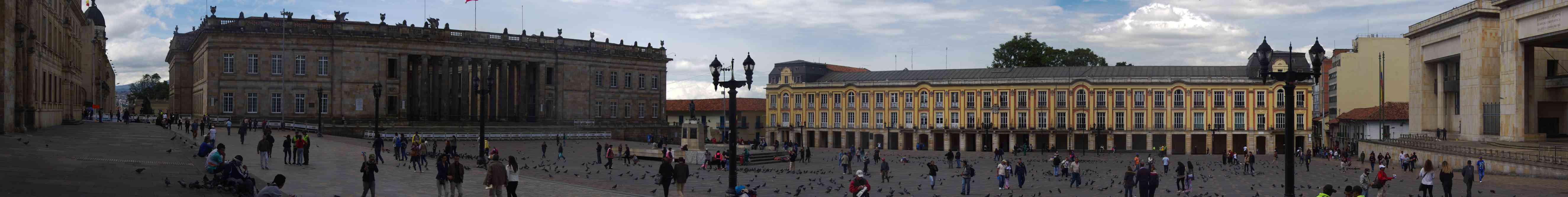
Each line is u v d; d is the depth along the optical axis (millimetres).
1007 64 138375
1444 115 75562
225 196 24938
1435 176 50656
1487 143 63812
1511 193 38719
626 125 111938
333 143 62188
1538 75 72188
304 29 91500
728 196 30828
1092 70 115812
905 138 120000
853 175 53656
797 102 129625
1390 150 69625
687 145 65125
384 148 66875
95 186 24859
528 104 107812
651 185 40500
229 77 88250
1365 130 95188
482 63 100250
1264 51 26703
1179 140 110875
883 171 49000
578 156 68375
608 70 110688
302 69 91125
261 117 89312
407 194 30938
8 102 48719
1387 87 104688
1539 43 63281
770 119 133125
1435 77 76812
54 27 66812
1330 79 114688
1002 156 81062
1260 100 109562
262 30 89875
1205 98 110062
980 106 115562
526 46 102750
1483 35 67250
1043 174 58750
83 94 97688
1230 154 73875
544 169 50719
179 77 104062
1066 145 113562
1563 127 72375
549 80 109062
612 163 58250
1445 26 72500
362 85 93062
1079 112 111875
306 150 41750
